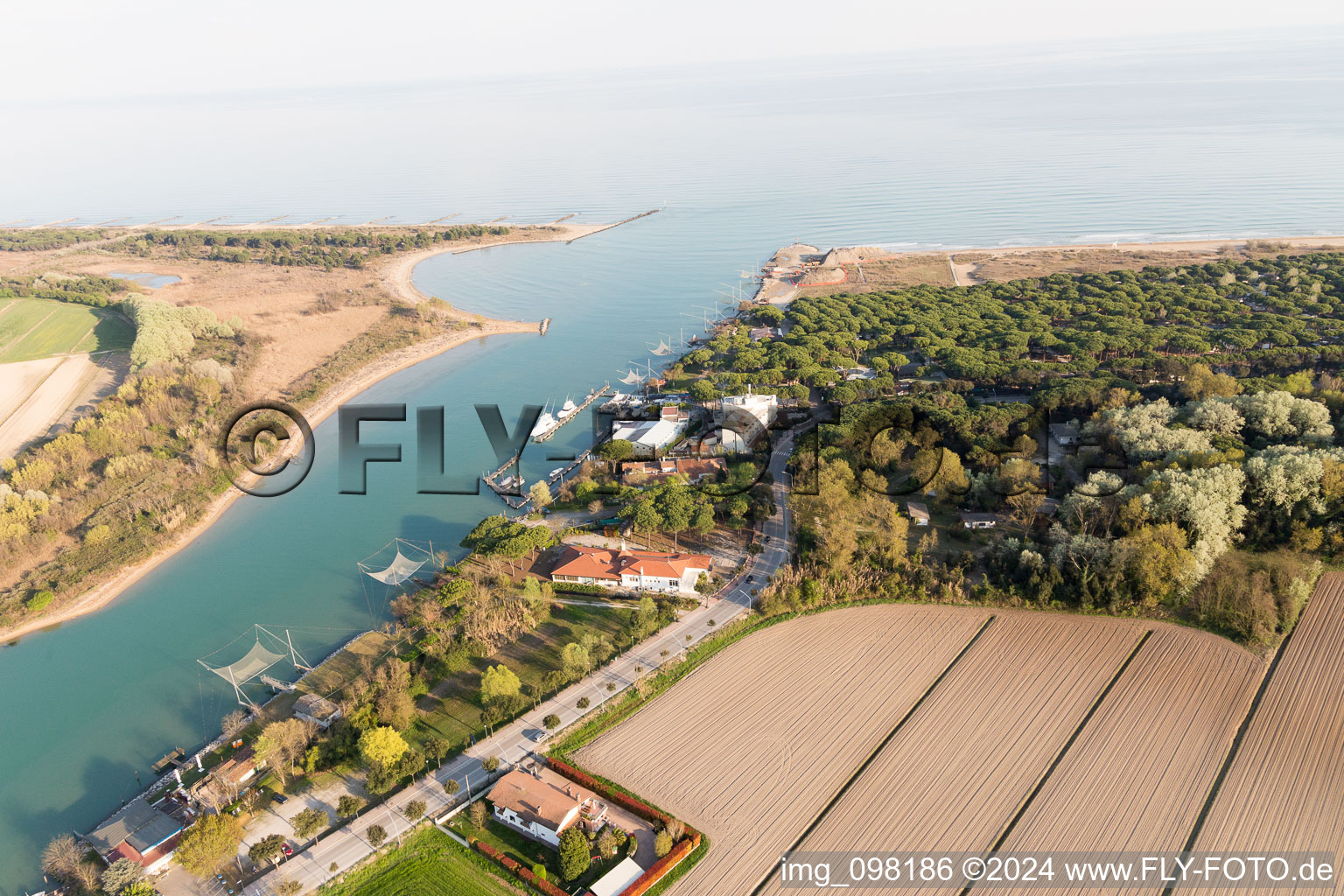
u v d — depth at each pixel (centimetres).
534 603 15650
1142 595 14762
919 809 11100
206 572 18512
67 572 18225
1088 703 12825
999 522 17712
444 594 15638
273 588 17788
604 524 18712
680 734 12638
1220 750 11788
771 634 14862
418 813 11162
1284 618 14125
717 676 13862
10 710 14475
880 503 17675
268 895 10269
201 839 10375
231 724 13362
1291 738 11925
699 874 10281
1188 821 10731
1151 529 14925
